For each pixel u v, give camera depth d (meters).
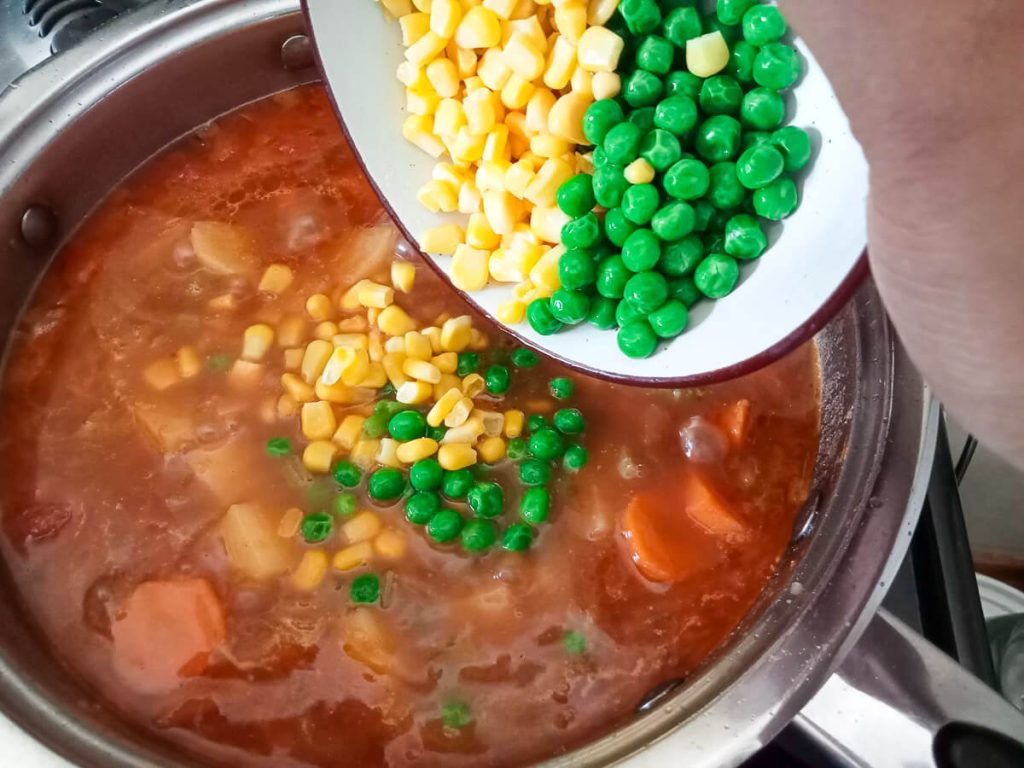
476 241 0.20
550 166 0.19
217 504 0.20
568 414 0.21
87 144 0.23
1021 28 0.09
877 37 0.09
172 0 0.22
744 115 0.17
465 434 0.21
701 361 0.17
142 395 0.22
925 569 0.20
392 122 0.21
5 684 0.16
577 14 0.18
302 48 0.24
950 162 0.10
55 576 0.19
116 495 0.20
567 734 0.17
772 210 0.16
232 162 0.25
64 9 0.24
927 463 0.17
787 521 0.20
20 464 0.21
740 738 0.15
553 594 0.19
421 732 0.18
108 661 0.18
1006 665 0.26
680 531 0.20
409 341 0.22
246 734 0.17
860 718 0.16
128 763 0.16
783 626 0.16
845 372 0.20
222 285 0.24
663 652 0.19
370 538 0.20
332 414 0.21
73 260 0.23
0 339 0.22
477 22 0.19
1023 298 0.10
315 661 0.18
